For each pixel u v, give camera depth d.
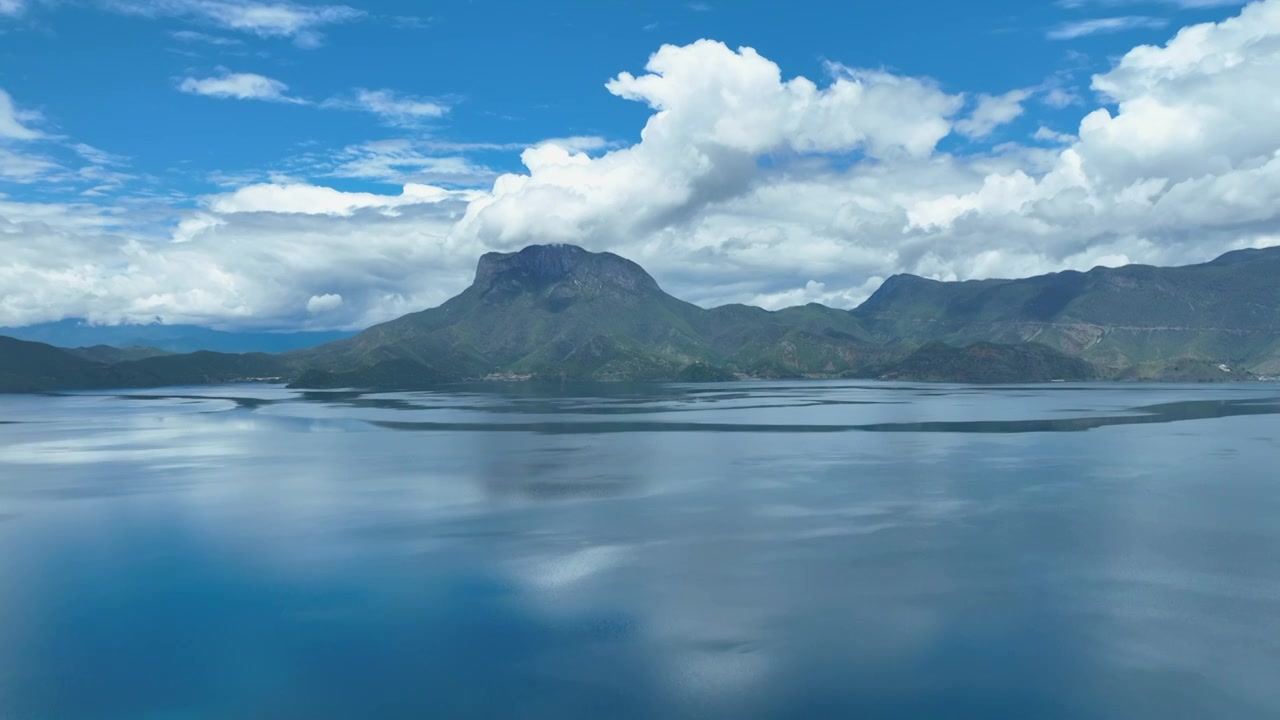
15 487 94.31
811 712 39.53
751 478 96.00
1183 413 195.38
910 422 172.12
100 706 41.06
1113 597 53.41
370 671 44.25
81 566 62.31
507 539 68.50
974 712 39.31
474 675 43.59
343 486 93.38
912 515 75.69
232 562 62.78
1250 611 51.00
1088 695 40.81
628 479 96.12
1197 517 74.19
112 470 107.00
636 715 39.44
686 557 62.62
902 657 45.00
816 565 60.41
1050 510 77.44
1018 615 50.56
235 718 39.84
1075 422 169.50
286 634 49.09
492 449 126.94
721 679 42.84
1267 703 39.97
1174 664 43.94
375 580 58.16
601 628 49.31
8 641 48.53
